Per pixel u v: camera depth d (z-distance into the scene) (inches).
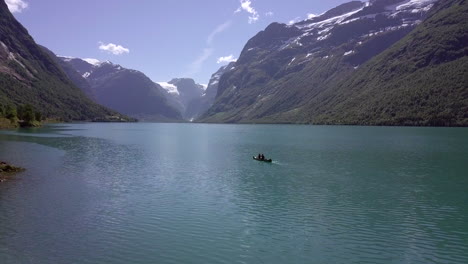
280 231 1716.3
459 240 1624.0
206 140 6840.6
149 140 6747.1
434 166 3462.1
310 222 1847.9
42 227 1704.0
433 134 7672.2
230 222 1831.9
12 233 1621.6
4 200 2119.8
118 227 1732.3
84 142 5821.9
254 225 1791.3
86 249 1485.0
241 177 2960.1
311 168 3400.6
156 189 2492.6
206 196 2322.8
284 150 4913.9
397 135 7495.1
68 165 3383.4
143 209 2017.7
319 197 2324.1
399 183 2733.8
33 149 4500.5
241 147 5403.5
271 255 1469.0
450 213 1993.1
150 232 1679.4
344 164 3619.6
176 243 1566.2
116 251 1475.1
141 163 3656.5
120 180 2763.3
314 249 1529.3
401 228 1771.7
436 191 2477.9
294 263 1406.3
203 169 3326.8
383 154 4370.1
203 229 1731.1
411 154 4343.0
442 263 1411.2
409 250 1525.6
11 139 5826.8
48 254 1430.9
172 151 4808.1
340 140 6471.5
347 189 2534.5
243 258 1441.9
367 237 1654.8
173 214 1939.0
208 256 1454.2
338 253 1493.6
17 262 1358.3
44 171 3029.0
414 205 2149.4
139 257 1432.1
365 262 1418.6
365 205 2140.7
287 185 2659.9
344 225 1803.6
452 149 4815.5
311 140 6574.8
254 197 2309.3
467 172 3149.6
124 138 7076.8
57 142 5605.3
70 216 1866.4
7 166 2974.9
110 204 2096.5
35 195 2242.9
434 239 1635.1
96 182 2664.9
